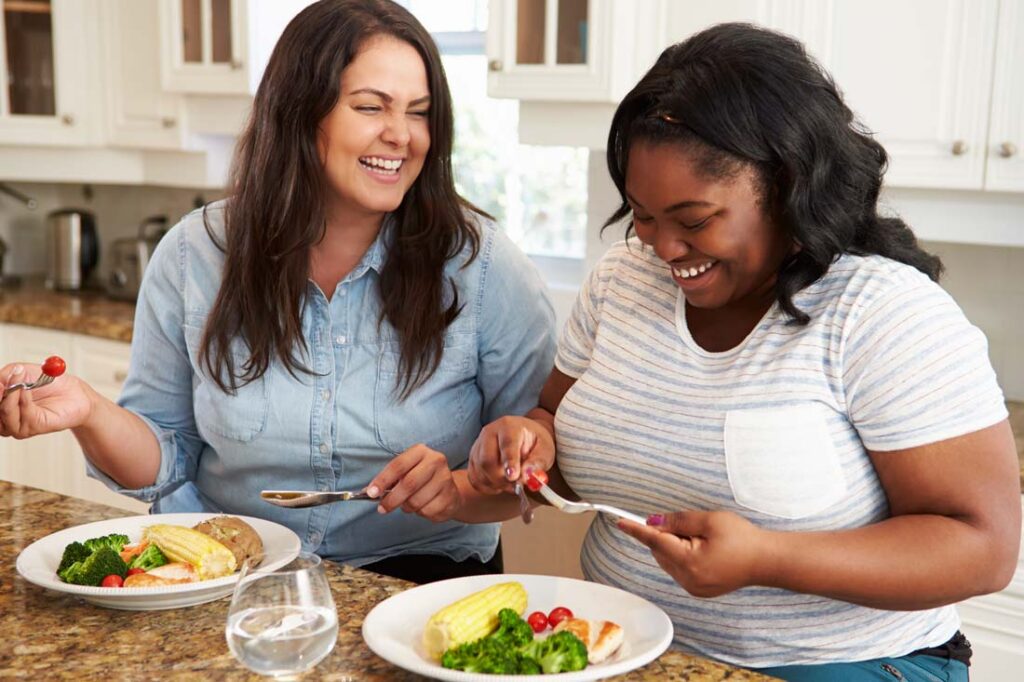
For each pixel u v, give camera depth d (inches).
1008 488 45.4
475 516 60.1
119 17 135.3
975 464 45.3
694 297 49.6
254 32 122.1
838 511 48.9
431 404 66.5
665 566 45.6
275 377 64.9
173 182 139.4
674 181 46.1
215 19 125.0
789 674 50.6
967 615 82.0
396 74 60.2
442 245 64.9
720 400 50.4
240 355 64.7
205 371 65.4
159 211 157.4
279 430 65.1
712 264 48.3
